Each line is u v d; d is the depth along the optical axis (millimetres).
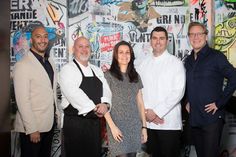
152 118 2793
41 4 3391
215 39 3369
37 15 3393
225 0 3348
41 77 2688
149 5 3357
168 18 3355
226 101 2615
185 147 3252
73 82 2527
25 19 3398
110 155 2557
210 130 2645
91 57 3400
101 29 3385
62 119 2635
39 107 2668
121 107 2564
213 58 2645
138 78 2703
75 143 2549
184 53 3355
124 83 2607
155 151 2865
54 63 3064
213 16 3348
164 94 2785
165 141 2801
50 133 2844
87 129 2566
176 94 2734
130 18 3371
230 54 3367
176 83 2760
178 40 3357
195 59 2758
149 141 2865
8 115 2621
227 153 3395
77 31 3395
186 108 2949
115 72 2611
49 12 3391
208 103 2641
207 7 3330
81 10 3383
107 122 2557
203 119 2672
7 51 2551
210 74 2643
